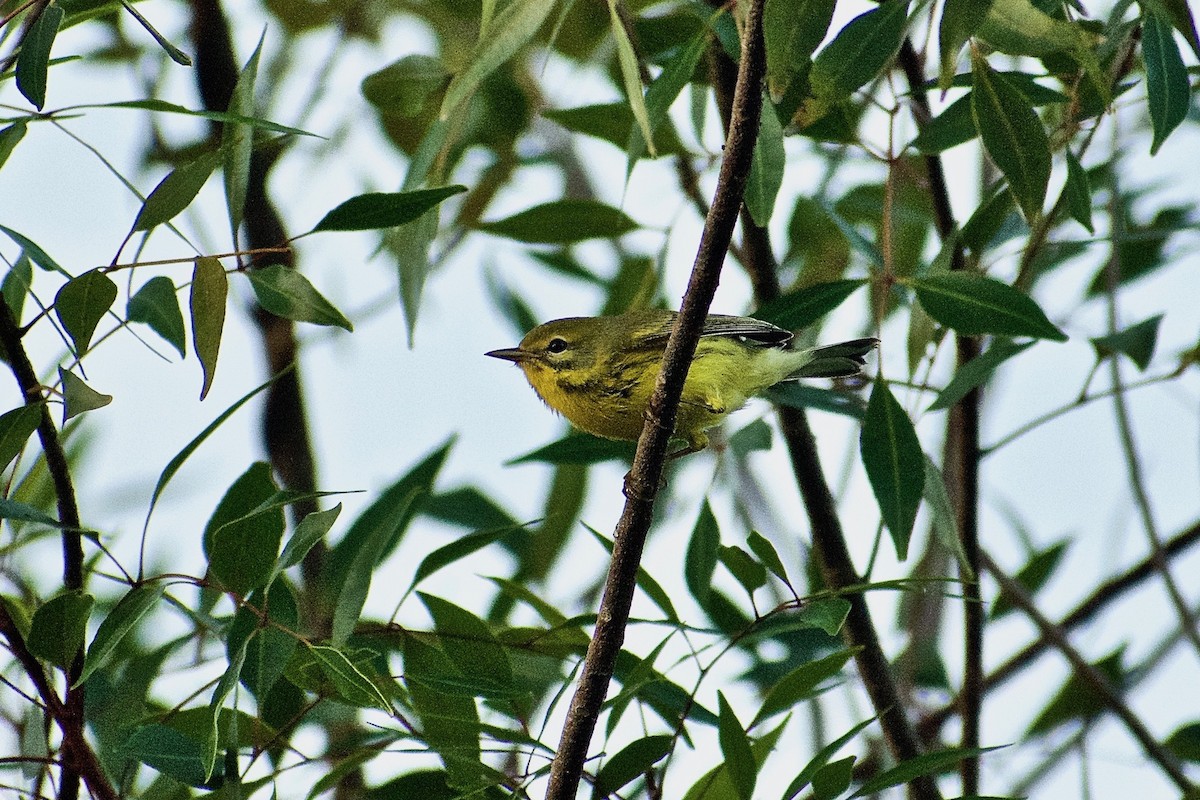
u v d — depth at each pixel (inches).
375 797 371.6
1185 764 498.9
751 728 333.1
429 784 371.2
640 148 402.6
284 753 366.3
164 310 341.4
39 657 312.8
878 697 452.4
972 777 456.1
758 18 285.4
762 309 422.6
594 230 487.8
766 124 359.3
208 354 295.6
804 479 466.6
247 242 536.1
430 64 467.2
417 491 345.4
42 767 341.1
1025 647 531.8
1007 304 378.6
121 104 301.3
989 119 361.7
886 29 348.5
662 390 331.3
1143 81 401.1
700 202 508.4
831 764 315.3
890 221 397.4
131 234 296.4
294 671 343.9
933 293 385.4
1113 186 481.1
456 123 402.9
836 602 335.6
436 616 358.0
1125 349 456.4
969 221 442.6
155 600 301.1
